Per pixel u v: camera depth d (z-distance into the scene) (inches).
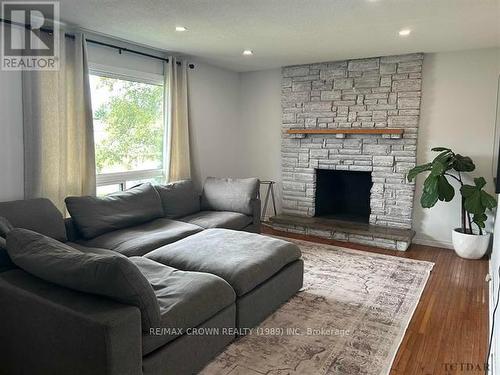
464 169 152.3
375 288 124.6
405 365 83.4
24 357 71.3
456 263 150.4
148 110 169.8
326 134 195.5
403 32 132.1
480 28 126.4
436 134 169.8
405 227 178.7
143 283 65.3
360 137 186.4
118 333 59.8
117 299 64.6
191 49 161.9
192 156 190.4
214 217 155.3
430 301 115.8
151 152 173.6
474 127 161.6
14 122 118.0
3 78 114.1
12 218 102.0
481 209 144.9
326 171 209.2
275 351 88.0
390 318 104.3
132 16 116.8
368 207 200.8
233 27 127.6
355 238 177.9
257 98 220.1
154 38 143.5
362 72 182.2
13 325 71.7
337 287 125.0
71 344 62.9
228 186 171.5
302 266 120.7
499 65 154.5
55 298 66.0
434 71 167.3
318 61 188.7
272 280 105.2
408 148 174.9
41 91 121.0
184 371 75.5
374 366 82.6
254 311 97.3
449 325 101.2
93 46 140.7
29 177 120.9
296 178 208.5
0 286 72.1
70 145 133.4
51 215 111.9
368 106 182.5
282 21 120.7
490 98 157.4
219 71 207.9
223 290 86.4
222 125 214.7
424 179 173.5
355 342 92.1
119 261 62.8
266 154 221.1
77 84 131.3
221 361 83.9
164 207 153.3
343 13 112.0
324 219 199.0
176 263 101.3
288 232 197.0
